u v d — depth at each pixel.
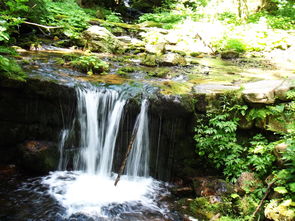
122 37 10.13
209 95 5.05
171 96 4.96
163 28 12.00
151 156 5.20
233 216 4.11
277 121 4.78
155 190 4.91
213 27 11.45
